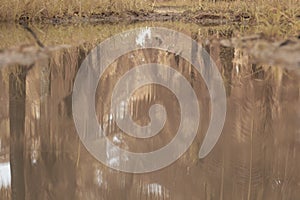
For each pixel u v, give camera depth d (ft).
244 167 8.29
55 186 8.00
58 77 17.22
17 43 20.36
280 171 8.15
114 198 7.41
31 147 10.16
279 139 9.64
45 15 33.76
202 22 39.11
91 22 37.45
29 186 8.37
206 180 7.97
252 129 10.55
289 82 13.32
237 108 12.53
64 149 9.86
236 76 16.89
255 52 17.74
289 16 25.38
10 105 13.05
